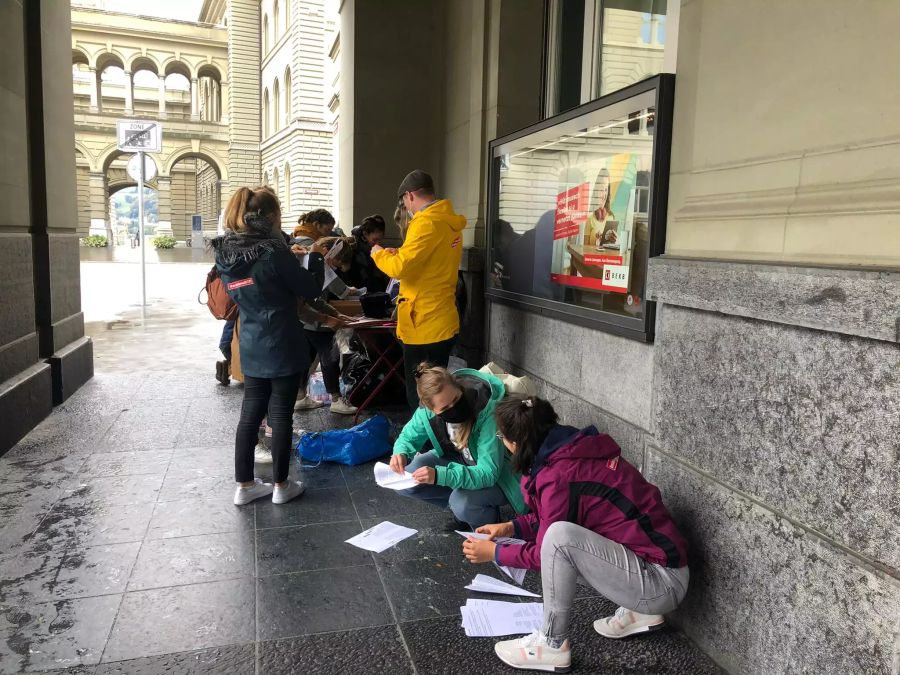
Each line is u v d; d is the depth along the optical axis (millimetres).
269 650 2410
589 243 3629
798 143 2004
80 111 51531
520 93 5539
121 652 2381
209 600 2721
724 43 2348
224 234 3486
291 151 36000
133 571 2936
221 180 55344
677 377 2492
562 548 2215
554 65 5426
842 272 1729
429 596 2779
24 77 5141
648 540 2246
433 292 4160
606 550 2223
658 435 2629
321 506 3668
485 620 2588
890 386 1637
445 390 2977
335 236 6121
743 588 2158
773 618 2031
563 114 3850
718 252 2336
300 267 3477
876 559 1689
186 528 3365
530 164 4398
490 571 2988
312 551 3152
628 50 4402
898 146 1681
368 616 2629
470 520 3217
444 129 7219
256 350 3482
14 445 4566
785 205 2027
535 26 5500
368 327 4961
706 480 2326
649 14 4148
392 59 7301
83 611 2625
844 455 1772
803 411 1906
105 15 51375
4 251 4617
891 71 1694
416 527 3420
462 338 5973
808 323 1837
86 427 5012
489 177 5113
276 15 39219
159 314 11656
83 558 3041
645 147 3043
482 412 3111
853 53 1805
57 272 5801
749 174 2223
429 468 3004
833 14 1867
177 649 2404
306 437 4391
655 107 2824
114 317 11133
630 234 3205
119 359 7688
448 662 2355
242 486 3639
